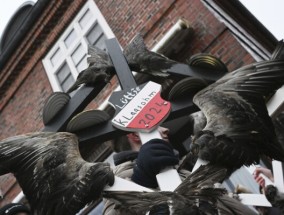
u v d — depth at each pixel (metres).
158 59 2.43
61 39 8.66
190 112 2.17
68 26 8.61
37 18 8.68
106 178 1.65
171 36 6.53
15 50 8.90
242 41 6.85
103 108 6.68
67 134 1.84
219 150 1.69
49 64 8.73
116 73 2.39
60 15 8.66
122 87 2.32
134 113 2.07
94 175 1.65
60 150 1.75
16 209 3.35
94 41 8.20
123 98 2.14
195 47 6.77
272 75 1.87
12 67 8.95
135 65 2.43
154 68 2.42
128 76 2.36
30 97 8.80
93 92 2.46
